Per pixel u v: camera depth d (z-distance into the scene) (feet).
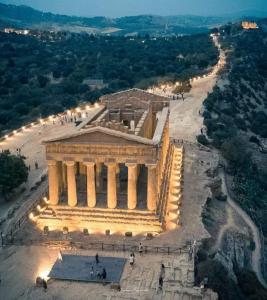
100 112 263.70
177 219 215.31
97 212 206.69
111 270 173.68
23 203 237.86
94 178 205.26
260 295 180.34
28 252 188.03
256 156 390.83
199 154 321.52
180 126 399.24
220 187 275.80
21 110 527.81
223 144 338.95
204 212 230.07
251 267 213.05
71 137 198.18
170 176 263.29
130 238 197.06
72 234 200.34
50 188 208.13
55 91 625.41
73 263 178.91
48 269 177.06
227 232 223.71
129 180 200.95
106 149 197.98
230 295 165.07
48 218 207.21
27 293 163.32
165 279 168.04
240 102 538.47
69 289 164.86
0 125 475.31
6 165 240.32
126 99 273.54
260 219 261.44
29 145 344.08
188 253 184.34
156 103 285.84
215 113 455.22
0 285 167.94
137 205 209.26
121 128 217.15
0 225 213.46
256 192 305.94
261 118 503.61
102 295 160.86
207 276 167.94
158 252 185.57
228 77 618.03
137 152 196.44
